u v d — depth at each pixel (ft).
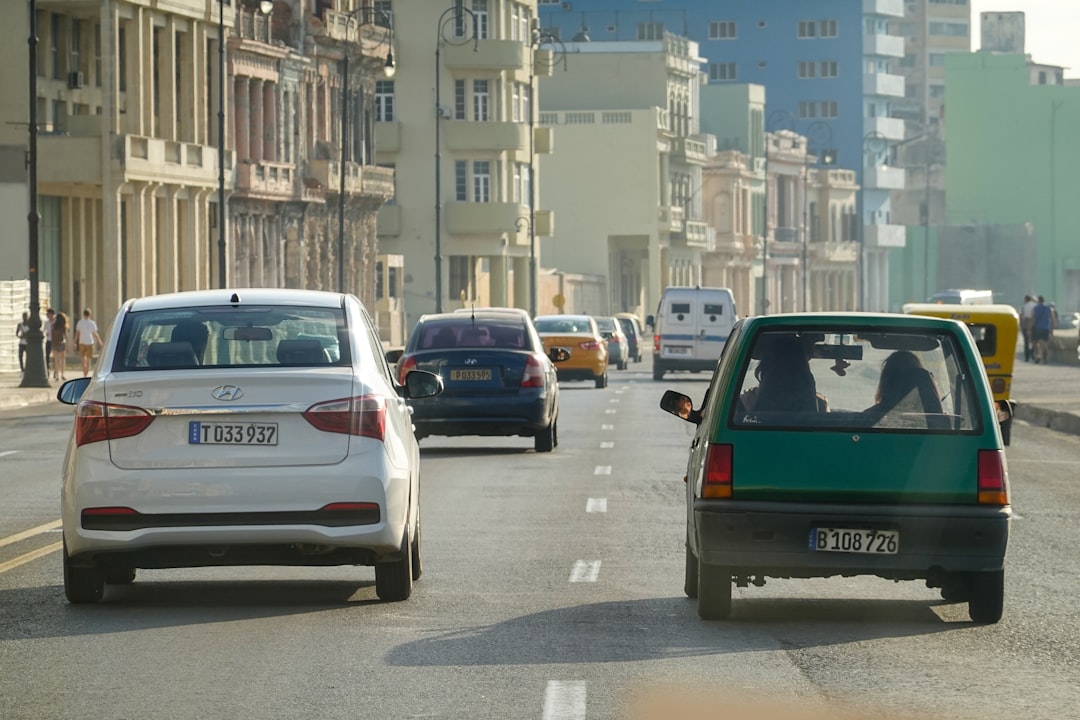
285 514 91.25
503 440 232.94
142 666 78.33
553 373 216.13
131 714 68.69
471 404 202.80
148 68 485.56
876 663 79.56
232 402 91.40
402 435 97.04
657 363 450.30
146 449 91.45
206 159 509.35
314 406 92.02
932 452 88.84
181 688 73.51
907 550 88.48
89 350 395.55
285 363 94.12
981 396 89.56
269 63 560.61
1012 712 69.31
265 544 91.61
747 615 93.30
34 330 358.43
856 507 88.43
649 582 105.19
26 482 172.04
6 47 458.50
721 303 448.65
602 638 85.56
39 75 460.96
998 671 77.87
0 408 315.17
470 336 205.98
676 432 248.52
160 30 498.28
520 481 171.83
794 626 89.71
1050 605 97.66
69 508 91.91
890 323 90.27
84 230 481.05
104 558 92.22
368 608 94.79
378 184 651.66
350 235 638.53
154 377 92.12
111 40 464.24
